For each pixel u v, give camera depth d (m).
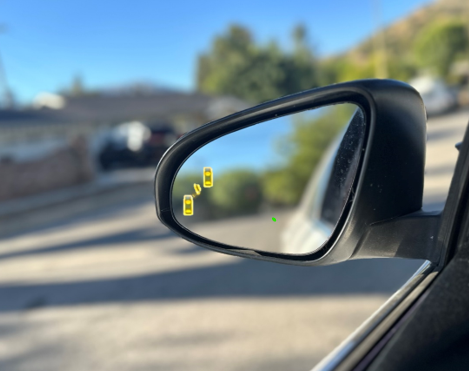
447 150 13.20
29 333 5.14
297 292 5.07
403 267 5.25
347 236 1.00
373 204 0.99
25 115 30.89
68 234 12.35
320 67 39.09
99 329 4.93
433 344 0.88
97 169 24.47
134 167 26.06
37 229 14.23
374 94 0.97
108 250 9.30
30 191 19.58
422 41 44.16
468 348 0.87
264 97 38.50
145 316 5.09
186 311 5.02
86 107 38.62
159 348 4.23
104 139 28.39
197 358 3.92
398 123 0.99
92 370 4.02
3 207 17.66
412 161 1.02
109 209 16.22
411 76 36.59
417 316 0.91
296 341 3.96
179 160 1.13
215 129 1.12
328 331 4.07
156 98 41.19
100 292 6.36
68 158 21.31
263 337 4.12
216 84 40.41
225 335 4.27
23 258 9.87
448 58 42.72
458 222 0.95
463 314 0.89
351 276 5.27
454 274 0.92
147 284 6.36
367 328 0.98
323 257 1.03
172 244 8.91
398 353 0.88
